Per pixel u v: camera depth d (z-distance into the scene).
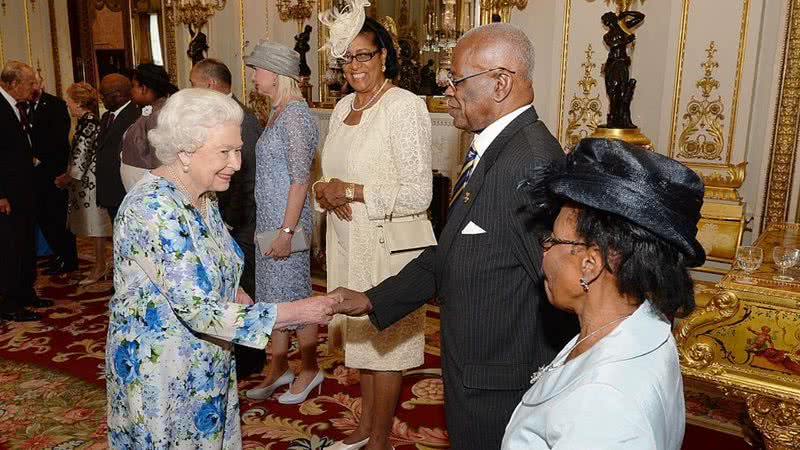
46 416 3.05
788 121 4.00
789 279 2.20
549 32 4.67
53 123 5.11
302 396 3.18
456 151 4.92
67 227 5.13
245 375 3.40
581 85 4.56
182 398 1.67
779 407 2.13
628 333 0.94
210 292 1.58
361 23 2.31
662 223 0.90
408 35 5.22
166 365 1.63
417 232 2.30
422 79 5.18
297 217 2.79
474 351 1.55
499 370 1.52
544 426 0.93
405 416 3.04
